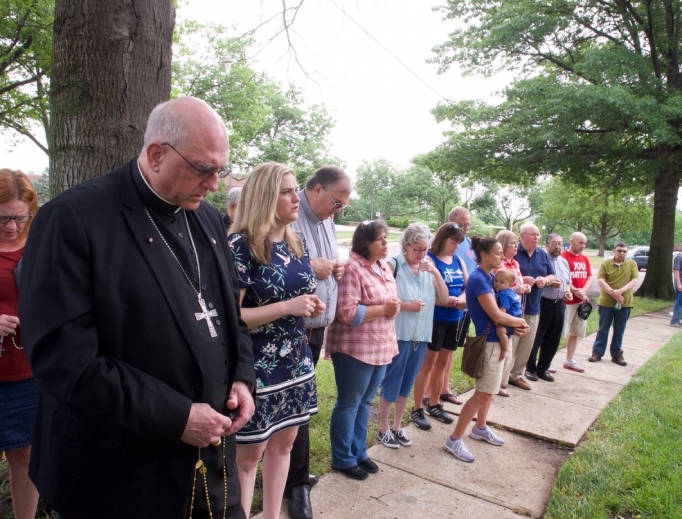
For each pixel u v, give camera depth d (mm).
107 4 2516
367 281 3109
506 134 15070
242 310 2188
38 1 11086
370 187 44000
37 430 1510
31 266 1318
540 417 4492
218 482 1644
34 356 1258
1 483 2758
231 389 1666
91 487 1399
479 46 15578
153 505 1444
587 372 6207
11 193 2135
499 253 3551
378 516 2812
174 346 1434
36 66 12977
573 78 15523
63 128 2588
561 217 43062
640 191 17562
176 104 1420
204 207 1785
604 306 6711
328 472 3246
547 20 14531
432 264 3727
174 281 1465
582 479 3258
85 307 1307
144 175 1502
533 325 5270
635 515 2885
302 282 2336
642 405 4840
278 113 30703
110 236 1374
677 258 10250
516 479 3338
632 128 13281
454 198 41656
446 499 3039
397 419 3758
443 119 16734
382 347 3092
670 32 14594
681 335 8984
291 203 2275
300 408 2391
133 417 1301
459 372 5629
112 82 2555
